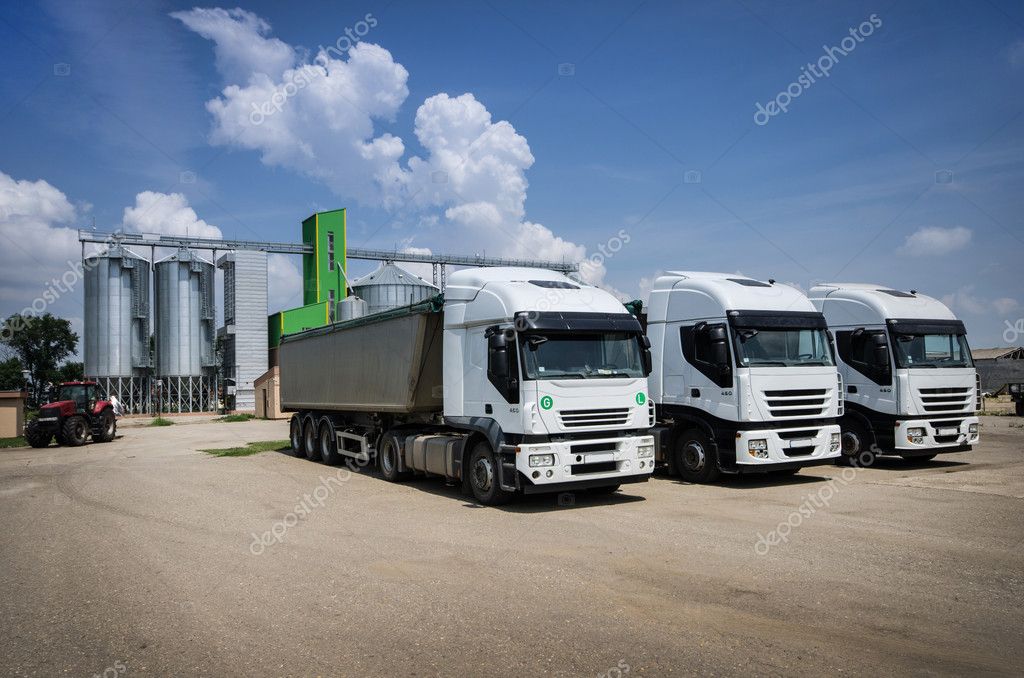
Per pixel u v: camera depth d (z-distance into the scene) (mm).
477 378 10984
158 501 11719
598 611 5648
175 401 50656
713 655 4727
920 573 6562
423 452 12562
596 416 10375
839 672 4438
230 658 4863
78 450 23562
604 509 10117
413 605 5898
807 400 12227
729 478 13102
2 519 10414
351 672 4566
